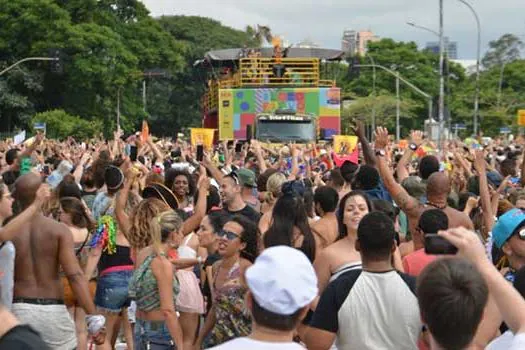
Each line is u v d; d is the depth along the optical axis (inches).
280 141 1588.3
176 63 3523.6
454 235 191.6
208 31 5108.3
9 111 3139.8
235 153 1099.9
